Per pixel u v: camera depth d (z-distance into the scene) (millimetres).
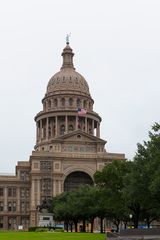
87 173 171500
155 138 67625
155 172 63312
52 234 77812
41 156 168500
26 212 176125
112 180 88812
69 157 170750
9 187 177750
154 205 72938
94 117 198750
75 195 121438
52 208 134875
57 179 167250
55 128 193125
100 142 175750
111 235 58875
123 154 176000
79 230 158375
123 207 87875
